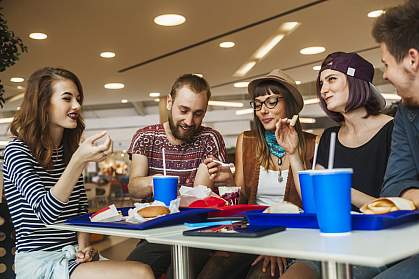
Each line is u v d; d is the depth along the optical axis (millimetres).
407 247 827
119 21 3938
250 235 1034
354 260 764
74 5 3514
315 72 6398
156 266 1943
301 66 6000
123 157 18250
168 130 2223
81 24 3973
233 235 1056
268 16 3973
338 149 1828
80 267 1510
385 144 1707
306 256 821
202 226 1288
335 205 981
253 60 5598
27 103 1693
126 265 1455
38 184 1566
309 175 1229
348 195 994
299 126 2010
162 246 1960
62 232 1692
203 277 1779
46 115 1698
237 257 1830
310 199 1235
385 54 1312
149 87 7125
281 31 4434
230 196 1730
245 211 1478
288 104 2006
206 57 5348
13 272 2131
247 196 2090
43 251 1646
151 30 4238
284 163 1997
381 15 1351
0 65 3117
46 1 3402
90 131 14531
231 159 2547
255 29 4340
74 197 1812
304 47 5051
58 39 4379
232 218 1457
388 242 882
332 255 791
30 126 1672
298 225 1149
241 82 7020
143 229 1266
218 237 1072
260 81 2021
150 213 1365
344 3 3707
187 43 4711
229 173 1856
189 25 4141
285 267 1612
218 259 1825
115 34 4305
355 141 1801
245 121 13867
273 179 2000
